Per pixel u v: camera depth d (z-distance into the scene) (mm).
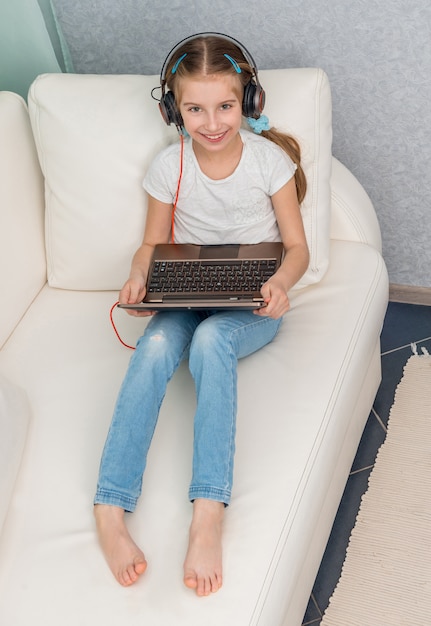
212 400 1415
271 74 1691
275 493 1354
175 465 1435
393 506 1729
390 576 1610
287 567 1283
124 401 1438
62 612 1255
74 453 1489
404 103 1921
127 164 1712
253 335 1557
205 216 1662
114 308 1795
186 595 1248
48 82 1750
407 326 2150
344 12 1833
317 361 1567
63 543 1349
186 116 1527
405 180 2043
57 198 1788
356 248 1812
